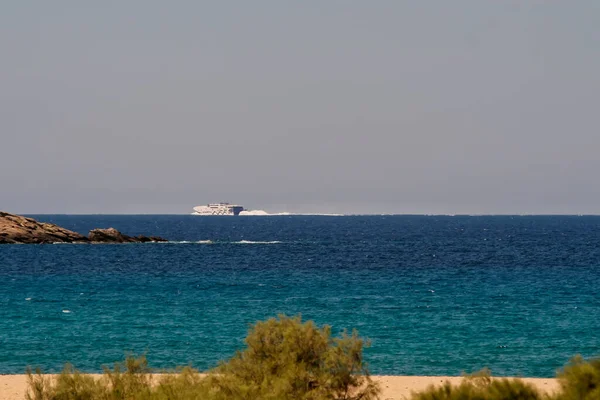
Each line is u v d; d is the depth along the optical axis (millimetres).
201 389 64312
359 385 73812
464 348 147250
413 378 112500
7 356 138625
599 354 140750
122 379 68625
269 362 72500
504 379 58750
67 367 70562
